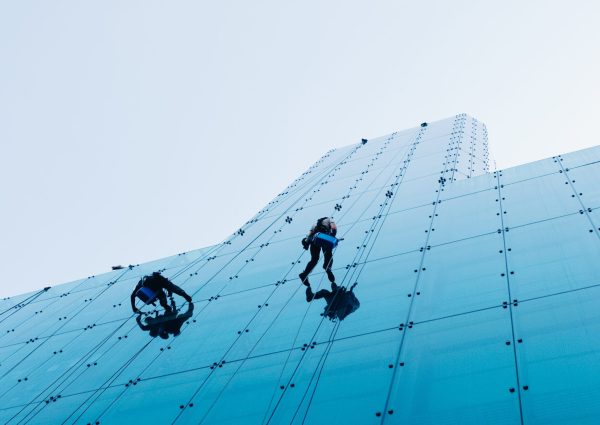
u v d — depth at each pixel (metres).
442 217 11.50
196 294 12.25
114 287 15.16
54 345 12.48
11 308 16.42
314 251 10.86
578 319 6.96
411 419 6.34
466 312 7.94
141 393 9.05
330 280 10.34
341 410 6.86
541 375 6.31
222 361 9.02
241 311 10.54
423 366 7.12
